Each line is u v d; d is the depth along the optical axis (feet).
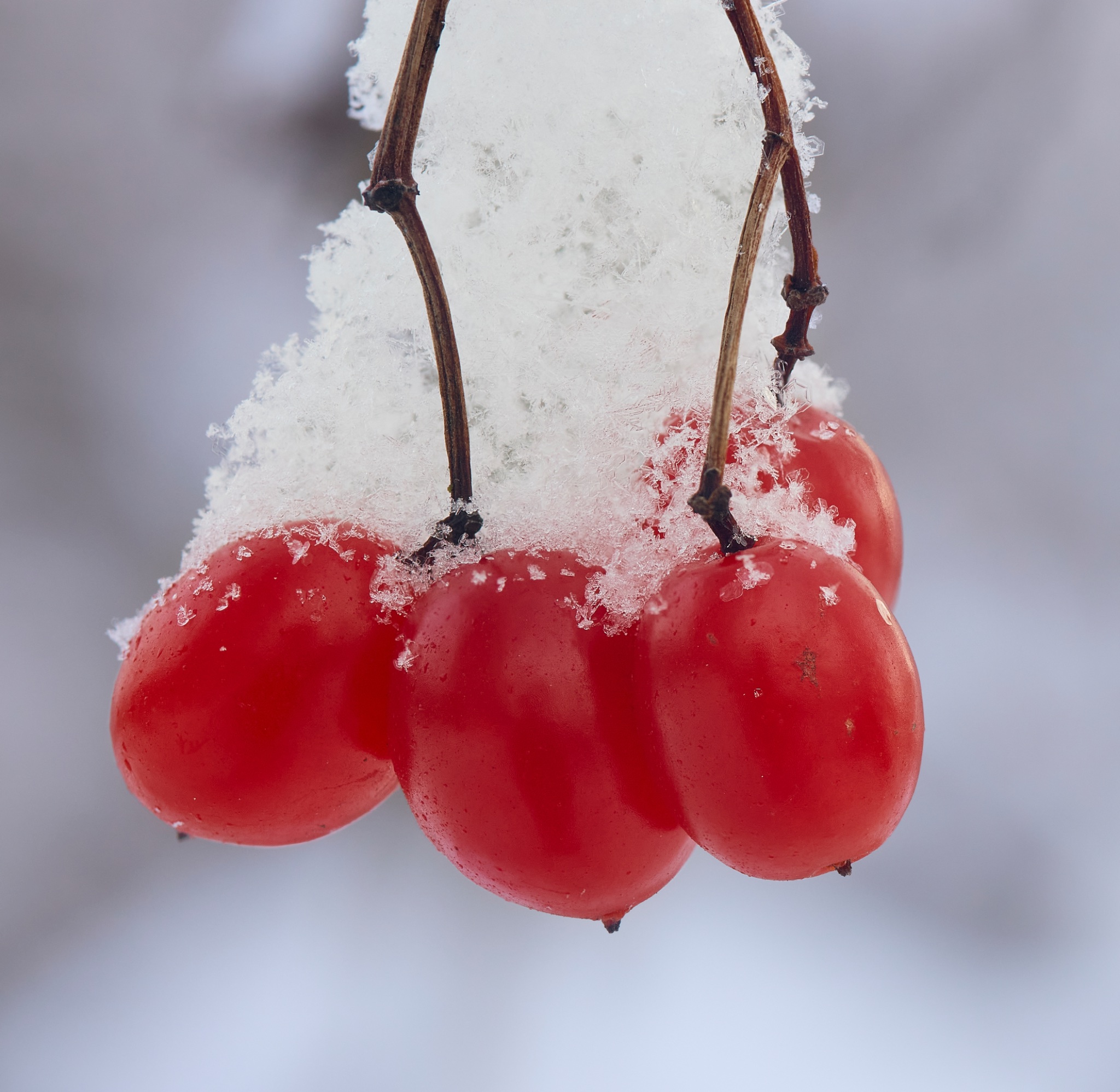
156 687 0.35
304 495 0.36
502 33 0.36
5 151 0.77
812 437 0.36
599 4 0.36
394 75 0.37
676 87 0.36
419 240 0.34
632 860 0.34
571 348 0.35
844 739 0.33
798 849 0.34
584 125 0.36
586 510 0.35
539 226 0.36
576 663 0.34
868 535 0.36
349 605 0.35
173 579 0.36
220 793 0.35
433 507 0.35
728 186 0.36
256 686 0.35
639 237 0.36
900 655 0.34
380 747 0.35
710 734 0.33
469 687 0.34
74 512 0.77
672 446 0.35
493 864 0.35
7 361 0.77
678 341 0.35
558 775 0.34
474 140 0.36
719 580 0.34
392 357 0.36
